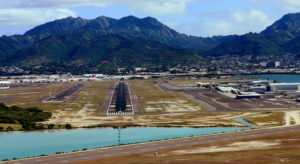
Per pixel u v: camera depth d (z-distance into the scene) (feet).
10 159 436.76
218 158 396.78
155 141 495.41
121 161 396.37
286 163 367.45
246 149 436.76
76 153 441.27
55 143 517.55
